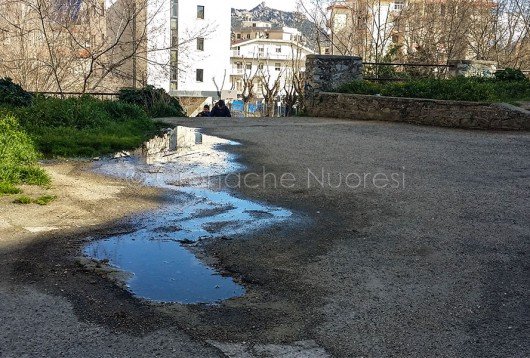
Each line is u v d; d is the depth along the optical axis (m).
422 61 23.44
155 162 8.20
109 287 3.57
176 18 44.69
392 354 2.78
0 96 11.98
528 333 3.01
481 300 3.41
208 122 13.62
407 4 29.66
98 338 2.88
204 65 47.38
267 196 6.09
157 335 2.93
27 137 8.08
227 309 3.28
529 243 4.46
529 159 8.11
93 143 9.27
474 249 4.32
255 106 32.81
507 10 28.44
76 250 4.25
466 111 11.79
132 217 5.21
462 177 6.91
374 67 16.41
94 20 22.47
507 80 15.28
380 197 5.97
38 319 3.07
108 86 24.38
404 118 12.91
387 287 3.59
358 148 9.27
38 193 5.93
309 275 3.80
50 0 21.42
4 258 3.99
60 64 22.25
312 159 8.30
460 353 2.79
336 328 3.04
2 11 22.66
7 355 2.69
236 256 4.19
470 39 29.78
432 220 5.09
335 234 4.71
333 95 14.47
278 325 3.07
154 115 15.66
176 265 4.01
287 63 39.03
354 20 28.03
